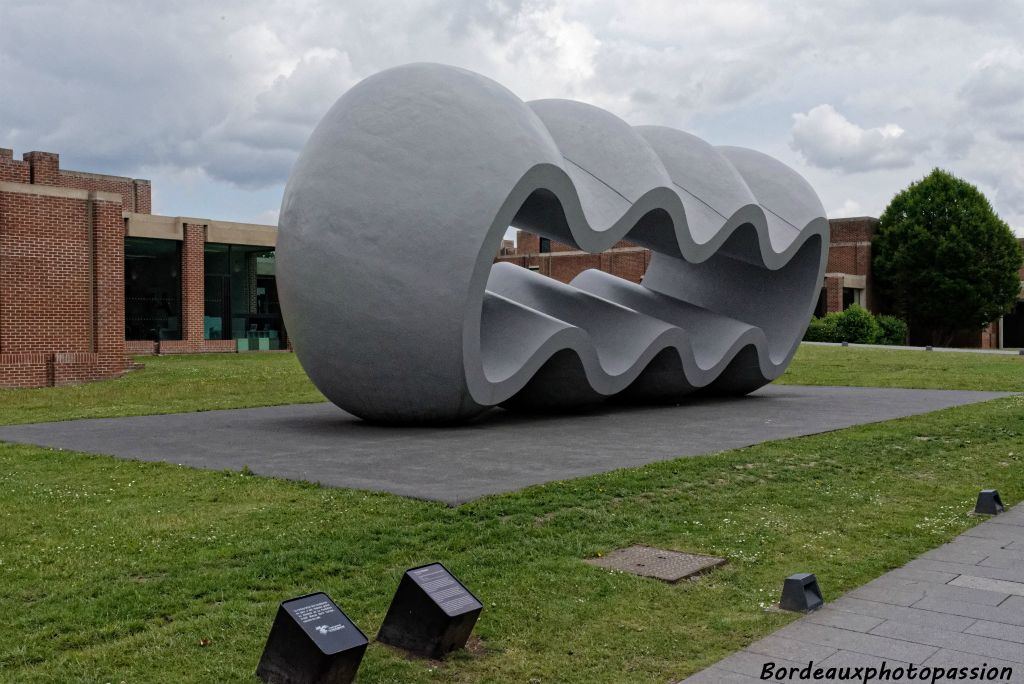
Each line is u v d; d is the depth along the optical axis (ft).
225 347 139.23
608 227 47.57
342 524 24.80
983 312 176.65
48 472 32.99
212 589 19.54
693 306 64.69
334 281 41.70
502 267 62.34
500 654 16.49
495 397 44.50
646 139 59.06
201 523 25.13
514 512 26.25
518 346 47.26
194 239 134.21
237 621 17.61
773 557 22.71
